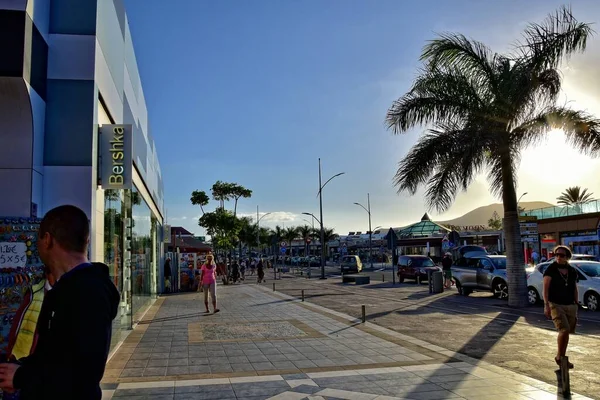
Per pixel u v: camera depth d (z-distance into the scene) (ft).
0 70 22.44
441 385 23.26
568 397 21.38
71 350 7.32
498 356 30.07
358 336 37.04
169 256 96.37
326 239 366.84
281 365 27.58
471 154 51.08
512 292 55.42
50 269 8.68
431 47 55.16
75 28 27.22
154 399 21.22
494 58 54.65
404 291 82.58
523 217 130.82
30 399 7.20
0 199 23.54
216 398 21.38
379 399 21.13
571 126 51.37
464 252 122.62
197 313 52.54
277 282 118.73
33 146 24.20
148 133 65.51
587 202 117.19
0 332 20.20
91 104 26.89
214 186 170.30
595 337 35.78
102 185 28.60
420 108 54.75
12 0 22.85
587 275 51.83
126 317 39.01
